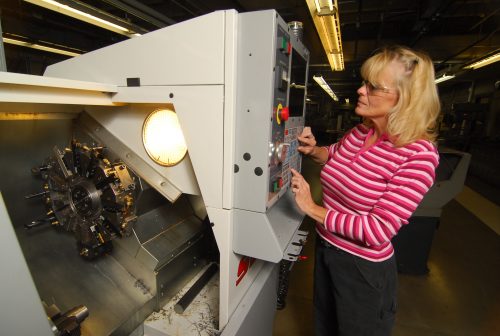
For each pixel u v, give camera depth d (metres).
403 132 0.81
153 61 0.80
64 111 1.05
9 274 0.55
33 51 5.23
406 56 0.80
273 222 0.95
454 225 3.48
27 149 1.05
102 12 2.66
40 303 0.61
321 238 1.09
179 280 1.12
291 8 3.49
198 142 0.79
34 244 1.08
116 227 0.95
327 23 2.87
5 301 0.55
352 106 13.09
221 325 0.88
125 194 0.95
